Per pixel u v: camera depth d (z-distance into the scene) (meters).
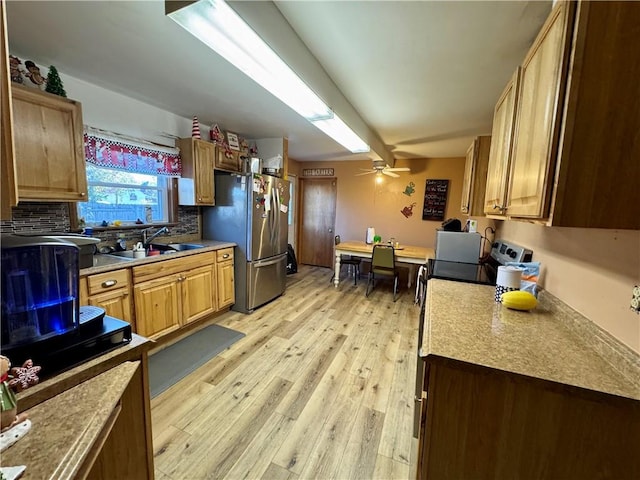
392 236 5.39
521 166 1.22
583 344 1.11
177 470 1.39
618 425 0.85
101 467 0.99
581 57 0.83
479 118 2.83
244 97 2.47
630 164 0.83
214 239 3.53
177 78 2.12
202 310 2.94
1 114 0.60
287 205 3.99
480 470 1.01
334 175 5.74
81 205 2.36
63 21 1.46
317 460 1.48
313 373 2.23
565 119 0.86
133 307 2.24
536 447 0.94
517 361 0.98
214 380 2.11
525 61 1.23
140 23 1.47
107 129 2.40
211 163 3.20
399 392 2.03
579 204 0.87
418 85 2.12
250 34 1.22
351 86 2.16
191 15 1.12
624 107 0.82
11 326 0.83
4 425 0.62
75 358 0.93
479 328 1.25
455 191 4.90
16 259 0.82
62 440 0.64
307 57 1.66
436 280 2.11
